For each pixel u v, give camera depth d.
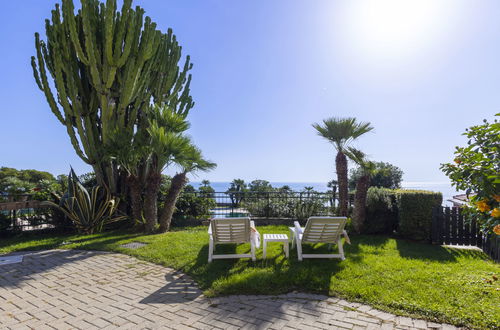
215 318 2.98
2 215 8.06
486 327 2.64
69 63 8.46
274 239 5.16
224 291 3.67
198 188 11.63
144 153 8.11
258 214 10.13
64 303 3.40
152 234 7.88
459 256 5.50
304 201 9.93
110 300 3.48
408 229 6.92
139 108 10.11
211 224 5.00
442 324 2.75
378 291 3.48
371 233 7.84
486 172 3.05
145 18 8.47
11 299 3.53
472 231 6.43
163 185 10.91
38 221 8.73
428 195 6.88
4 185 13.16
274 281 3.90
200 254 5.45
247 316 3.02
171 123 8.45
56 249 6.41
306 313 3.06
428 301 3.17
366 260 4.91
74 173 8.55
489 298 3.23
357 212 7.71
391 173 19.03
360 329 2.70
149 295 3.64
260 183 21.00
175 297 3.57
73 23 7.79
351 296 3.43
